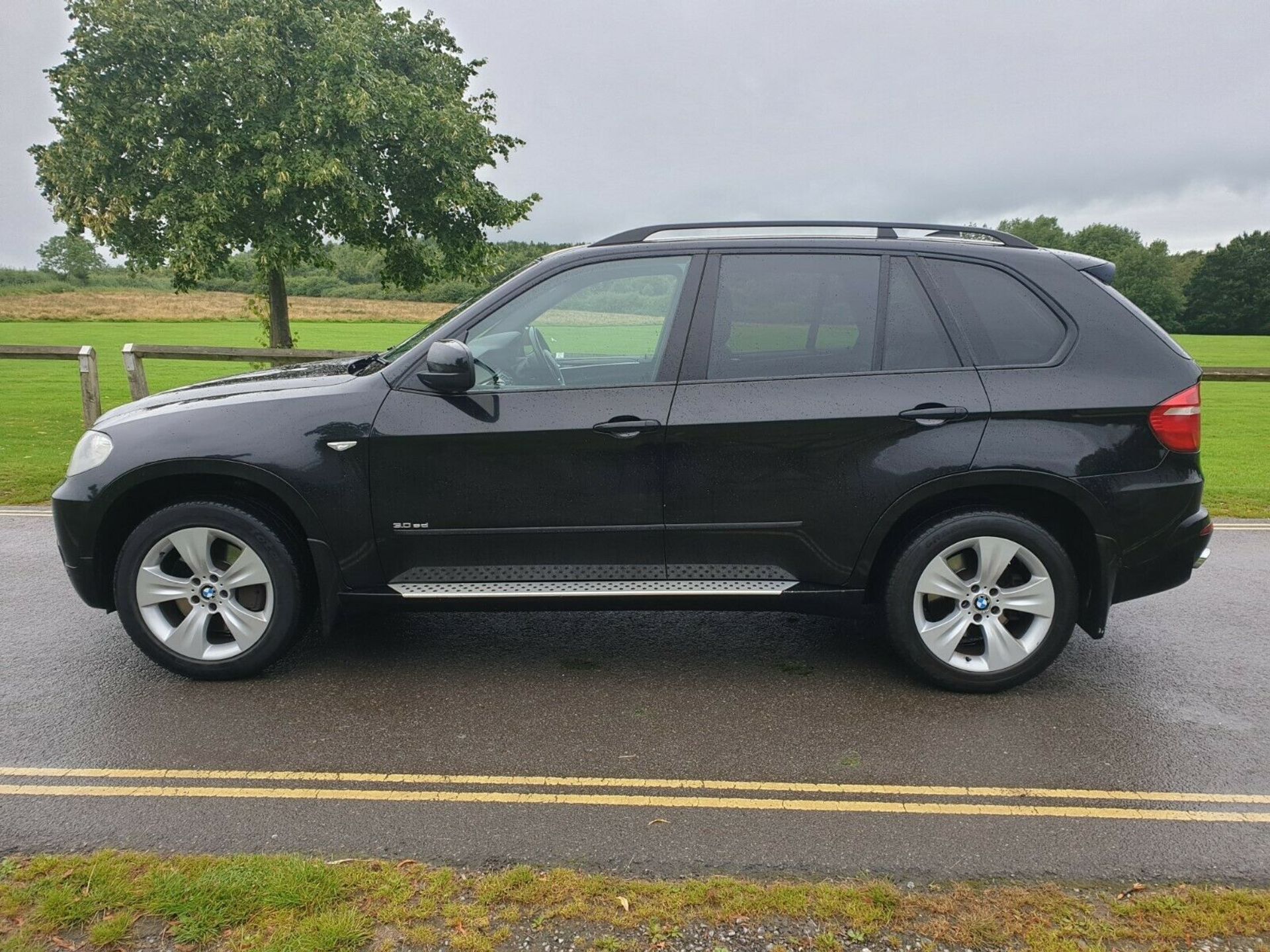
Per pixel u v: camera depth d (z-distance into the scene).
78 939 2.11
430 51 17.48
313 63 14.57
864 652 4.20
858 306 3.59
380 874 2.40
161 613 3.73
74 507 3.58
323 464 3.52
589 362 3.62
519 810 2.77
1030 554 3.58
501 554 3.63
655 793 2.89
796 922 2.23
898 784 2.96
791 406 3.50
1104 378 3.49
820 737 3.31
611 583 3.64
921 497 3.52
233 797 2.83
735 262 3.63
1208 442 13.45
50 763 3.04
